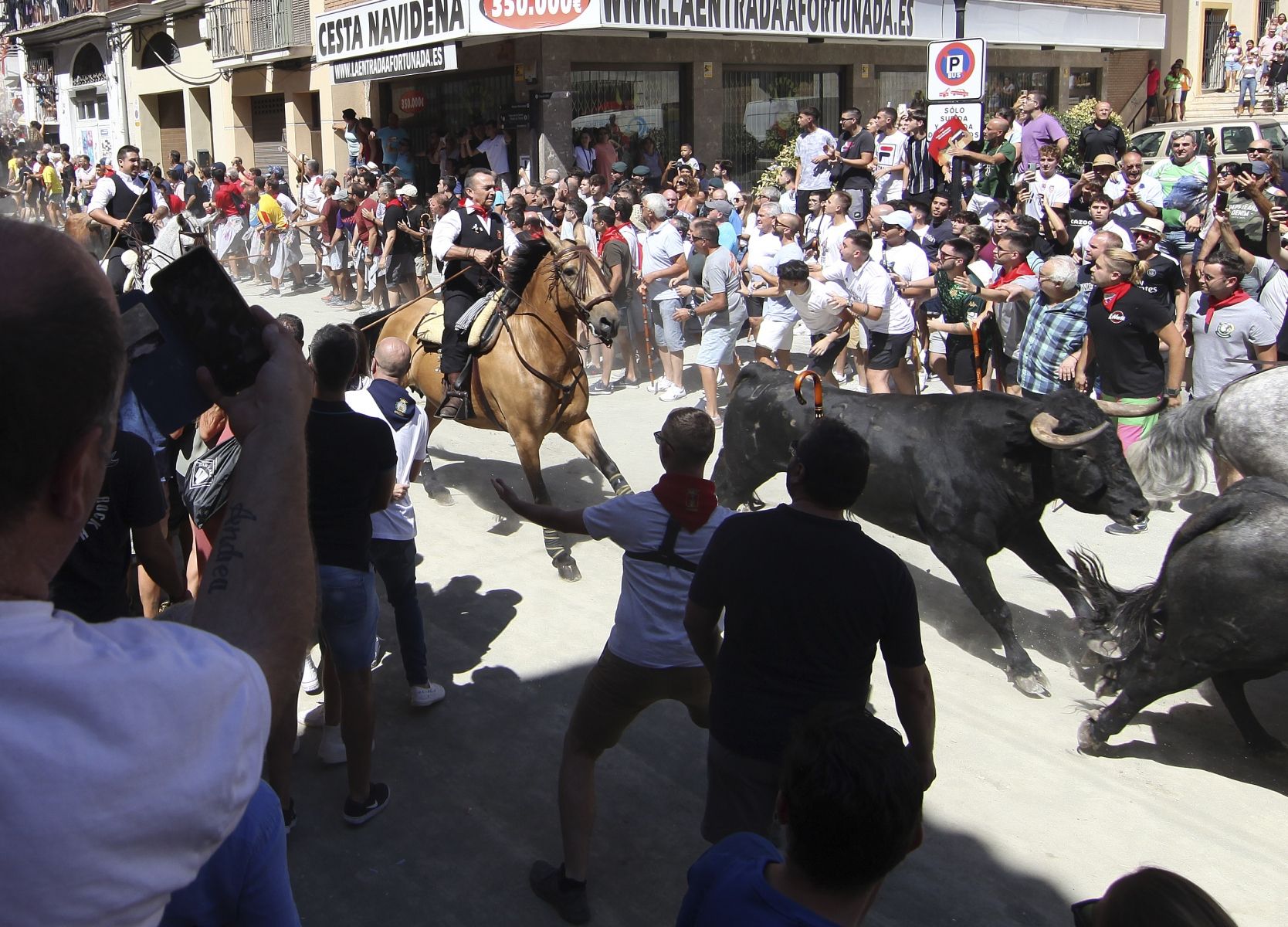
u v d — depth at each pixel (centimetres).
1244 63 2836
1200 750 507
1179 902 191
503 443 992
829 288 902
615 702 385
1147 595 487
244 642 132
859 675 314
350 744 443
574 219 1383
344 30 2056
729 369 1083
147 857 104
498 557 733
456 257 759
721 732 323
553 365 705
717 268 988
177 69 2831
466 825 451
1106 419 526
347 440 421
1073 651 600
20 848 97
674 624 373
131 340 150
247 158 2692
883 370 909
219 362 152
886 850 195
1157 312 700
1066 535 766
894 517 589
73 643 104
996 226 895
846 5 1994
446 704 545
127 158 974
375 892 411
